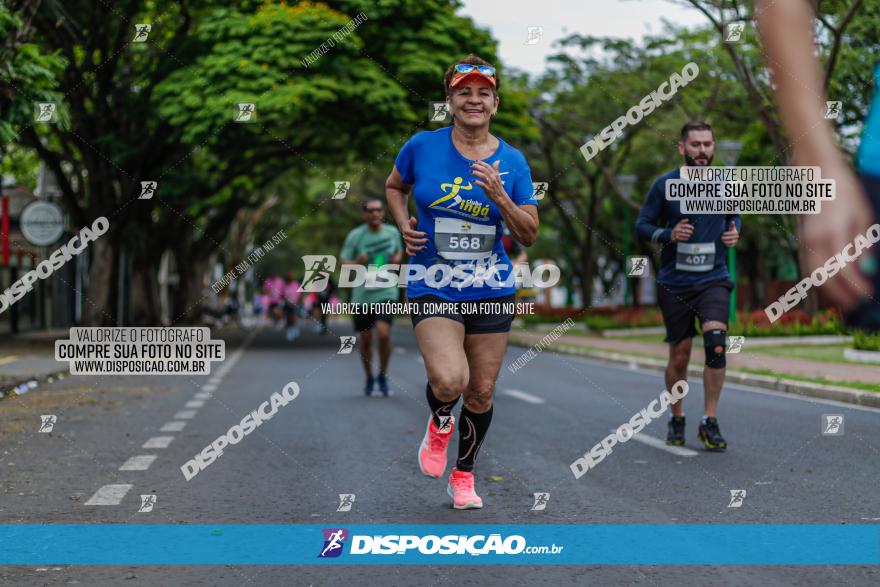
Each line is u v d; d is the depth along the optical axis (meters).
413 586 3.56
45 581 3.64
